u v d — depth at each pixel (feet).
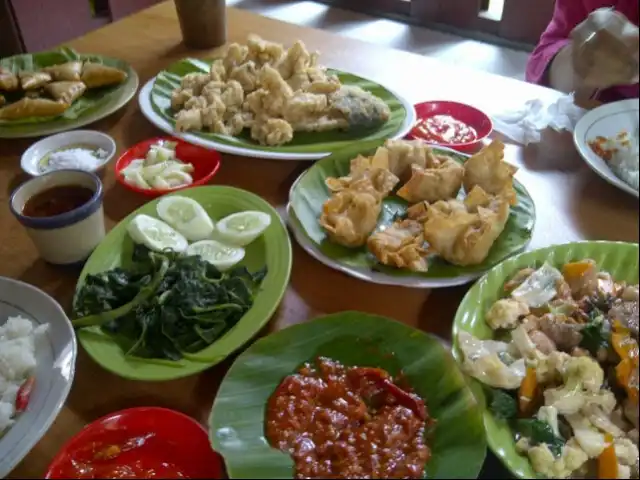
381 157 3.60
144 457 2.34
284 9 9.90
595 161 3.64
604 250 3.06
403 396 2.47
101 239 3.32
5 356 2.65
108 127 4.51
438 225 3.10
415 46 8.77
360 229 3.25
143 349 2.74
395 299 3.09
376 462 2.27
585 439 2.30
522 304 2.78
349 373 2.57
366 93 4.41
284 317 3.02
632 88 3.45
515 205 3.46
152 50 5.52
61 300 3.13
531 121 4.24
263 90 4.27
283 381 2.54
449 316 2.99
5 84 4.66
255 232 3.30
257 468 2.25
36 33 8.59
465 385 2.42
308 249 3.29
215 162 3.99
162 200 3.47
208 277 2.99
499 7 8.87
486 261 3.16
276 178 3.95
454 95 4.69
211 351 2.70
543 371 2.52
